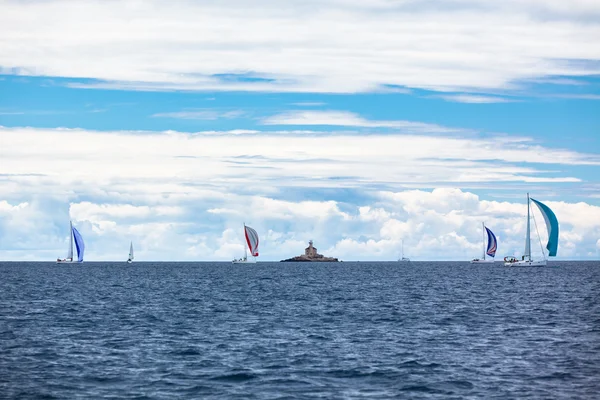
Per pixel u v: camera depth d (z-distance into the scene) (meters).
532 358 52.94
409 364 50.38
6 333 66.81
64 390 41.62
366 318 83.38
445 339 63.78
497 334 67.44
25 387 42.28
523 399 39.84
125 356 53.38
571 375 46.41
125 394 40.72
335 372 47.44
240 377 45.53
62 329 70.44
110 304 104.38
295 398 40.06
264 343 60.75
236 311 93.00
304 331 69.75
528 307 99.38
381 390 42.19
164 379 44.84
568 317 84.25
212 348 57.59
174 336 65.31
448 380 44.88
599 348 58.06
